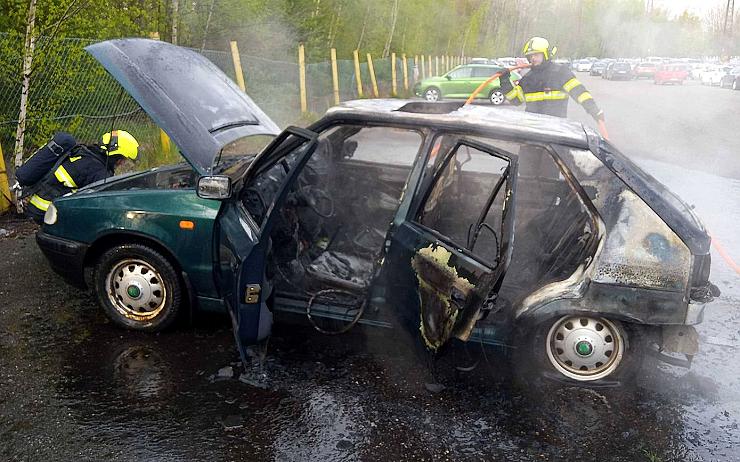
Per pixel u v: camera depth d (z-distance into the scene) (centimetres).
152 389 367
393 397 372
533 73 748
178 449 316
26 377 373
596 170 371
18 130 716
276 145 389
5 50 780
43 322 445
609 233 363
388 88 2531
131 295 429
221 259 409
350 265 438
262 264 356
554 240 433
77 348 411
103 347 413
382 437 335
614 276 361
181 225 406
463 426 348
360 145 501
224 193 374
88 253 438
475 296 322
